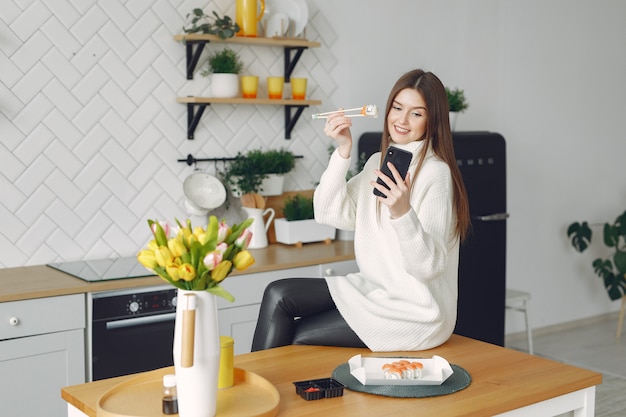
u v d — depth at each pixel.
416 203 2.61
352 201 2.90
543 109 5.76
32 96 3.84
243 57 4.47
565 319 6.07
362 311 2.69
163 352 3.64
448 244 2.73
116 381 2.27
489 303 4.83
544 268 5.90
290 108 4.62
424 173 2.64
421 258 2.41
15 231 3.84
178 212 4.30
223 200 4.29
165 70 4.20
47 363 3.33
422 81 2.67
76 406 2.12
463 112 4.95
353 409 2.05
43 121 3.88
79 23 3.94
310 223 4.50
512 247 5.68
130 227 4.16
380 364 2.39
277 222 4.52
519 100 5.61
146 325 3.58
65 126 3.94
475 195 4.71
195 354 1.91
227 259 1.98
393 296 2.68
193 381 1.92
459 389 2.21
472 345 2.72
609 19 6.14
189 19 4.25
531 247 5.80
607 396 4.56
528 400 2.17
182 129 4.28
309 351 2.63
